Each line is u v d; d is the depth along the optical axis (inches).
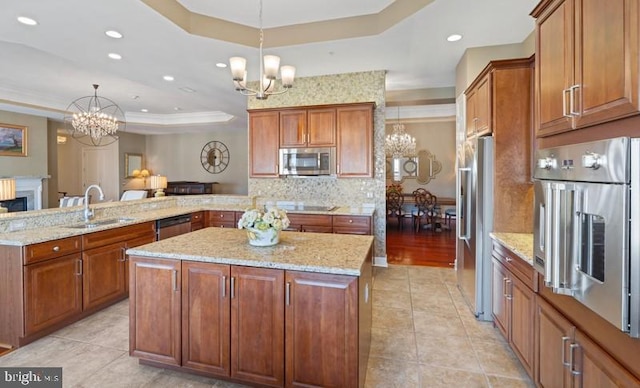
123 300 134.8
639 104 43.1
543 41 70.8
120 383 81.8
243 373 78.5
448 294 144.9
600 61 51.1
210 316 80.4
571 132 62.0
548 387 70.0
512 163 111.4
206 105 265.3
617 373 47.7
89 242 118.3
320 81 190.4
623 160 43.5
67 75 205.6
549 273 59.0
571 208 54.7
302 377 74.5
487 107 114.2
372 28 135.9
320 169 179.2
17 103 241.0
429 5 112.0
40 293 102.1
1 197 132.9
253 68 174.6
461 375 86.8
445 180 343.6
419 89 224.2
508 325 95.3
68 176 391.2
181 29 127.2
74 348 98.3
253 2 125.3
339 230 167.0
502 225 113.2
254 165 189.3
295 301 74.1
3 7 109.3
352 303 70.9
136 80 194.4
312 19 139.7
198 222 184.4
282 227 92.4
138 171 389.4
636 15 43.4
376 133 185.2
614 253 45.3
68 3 107.0
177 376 84.4
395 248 232.1
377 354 97.0
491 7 113.7
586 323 56.9
